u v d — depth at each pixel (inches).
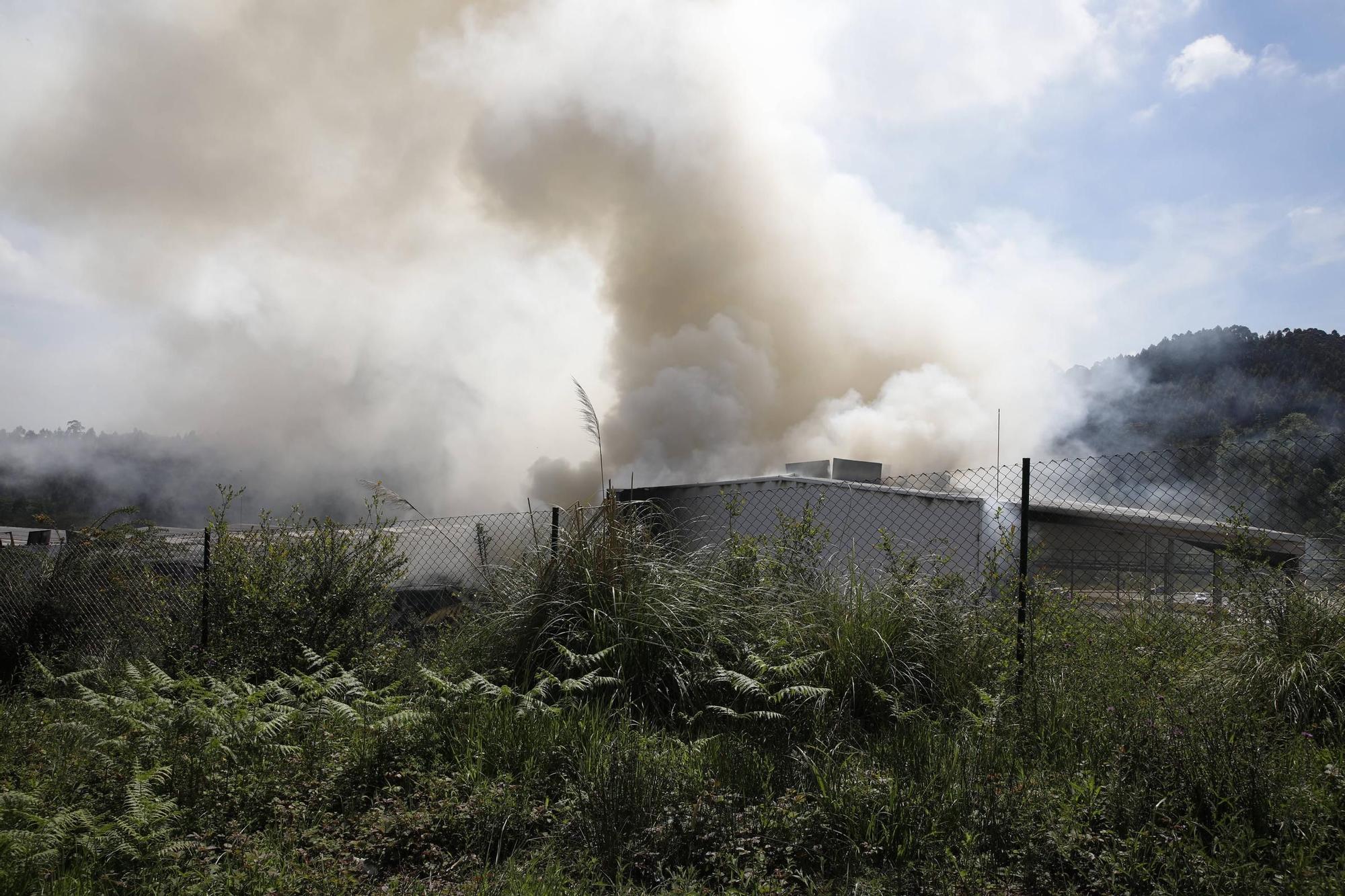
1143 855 132.4
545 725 197.0
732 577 274.4
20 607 357.7
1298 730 181.3
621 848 145.2
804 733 203.9
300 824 159.6
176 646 317.4
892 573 260.1
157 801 153.3
